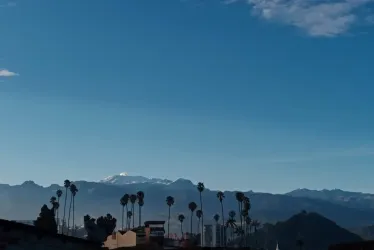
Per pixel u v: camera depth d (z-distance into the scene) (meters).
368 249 54.84
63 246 42.84
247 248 126.88
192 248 107.62
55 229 101.69
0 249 32.12
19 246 34.28
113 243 118.62
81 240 48.59
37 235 37.34
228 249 119.56
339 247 59.06
